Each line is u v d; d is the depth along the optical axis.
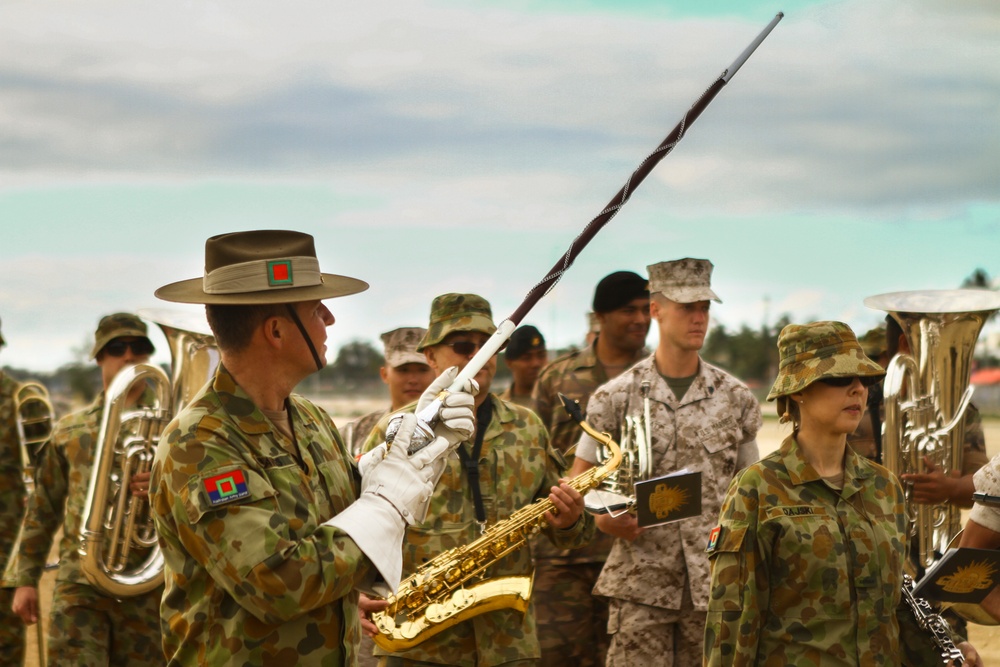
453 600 5.53
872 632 4.50
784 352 4.73
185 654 3.48
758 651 4.56
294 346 3.55
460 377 3.64
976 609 4.64
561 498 5.64
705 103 3.52
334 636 3.53
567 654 7.10
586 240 3.61
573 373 8.20
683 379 6.89
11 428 8.04
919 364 6.70
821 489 4.61
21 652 7.84
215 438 3.38
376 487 3.47
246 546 3.24
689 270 6.79
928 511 6.54
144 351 7.40
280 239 3.55
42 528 7.21
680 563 6.55
